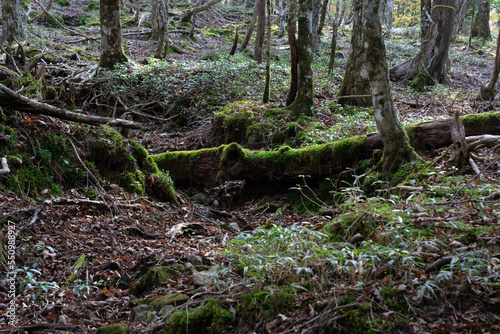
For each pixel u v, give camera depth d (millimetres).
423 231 3742
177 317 3346
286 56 18281
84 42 18469
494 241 3379
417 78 14742
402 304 2896
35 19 20844
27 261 4520
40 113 6164
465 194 4570
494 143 5445
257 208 7418
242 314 3209
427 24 14914
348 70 11445
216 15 27188
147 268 4711
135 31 21453
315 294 3152
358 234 3912
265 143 9086
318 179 7340
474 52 21922
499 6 25516
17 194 5719
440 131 6461
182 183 8508
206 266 4520
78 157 6672
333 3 40250
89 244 5148
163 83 12727
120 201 6516
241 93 12125
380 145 6703
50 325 3541
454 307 2801
